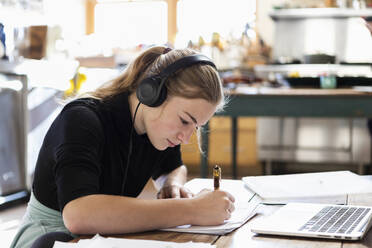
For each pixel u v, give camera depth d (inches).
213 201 38.9
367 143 178.5
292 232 35.2
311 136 183.8
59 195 37.4
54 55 172.4
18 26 150.3
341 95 106.9
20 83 142.3
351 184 53.2
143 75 45.5
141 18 235.1
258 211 44.6
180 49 43.3
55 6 198.7
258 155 189.6
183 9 230.8
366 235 35.2
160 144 43.5
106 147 44.3
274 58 205.8
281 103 110.2
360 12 193.9
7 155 139.2
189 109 40.5
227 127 196.9
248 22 221.5
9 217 124.6
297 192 49.7
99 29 239.3
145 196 150.9
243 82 157.6
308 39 202.8
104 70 194.7
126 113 45.1
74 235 40.8
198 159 200.8
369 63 179.8
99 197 36.7
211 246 31.8
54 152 41.6
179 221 37.1
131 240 33.1
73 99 47.1
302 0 205.8
